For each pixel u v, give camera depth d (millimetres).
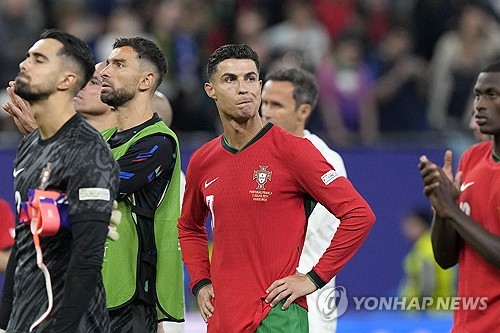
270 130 19531
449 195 20172
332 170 19156
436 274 34500
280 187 19188
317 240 23312
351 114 42375
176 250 21266
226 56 19406
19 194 17469
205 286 20391
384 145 39500
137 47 21109
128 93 20906
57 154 17109
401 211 36469
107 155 17156
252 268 19188
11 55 42000
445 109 44438
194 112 40969
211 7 45312
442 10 47812
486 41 45219
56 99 17344
